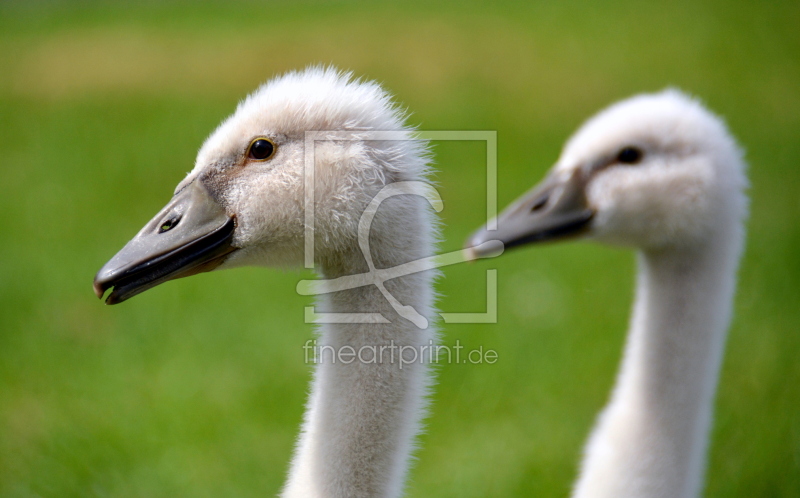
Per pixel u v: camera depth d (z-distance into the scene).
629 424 7.52
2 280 15.02
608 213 7.82
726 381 11.34
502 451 10.66
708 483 9.66
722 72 26.97
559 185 8.02
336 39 31.27
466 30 31.95
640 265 8.00
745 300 13.23
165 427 11.23
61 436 11.00
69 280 15.09
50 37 34.41
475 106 24.47
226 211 6.12
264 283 14.87
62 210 18.48
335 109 5.96
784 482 9.59
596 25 32.50
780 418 10.48
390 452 6.18
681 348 7.59
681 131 7.72
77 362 12.62
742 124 22.59
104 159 21.56
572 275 14.70
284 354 12.68
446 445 10.91
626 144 7.80
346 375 6.19
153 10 39.38
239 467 10.65
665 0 35.88
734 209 7.75
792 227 15.91
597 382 11.80
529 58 28.58
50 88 28.17
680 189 7.64
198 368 12.43
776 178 18.62
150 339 13.15
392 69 27.78
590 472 7.57
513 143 21.70
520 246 7.86
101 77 28.97
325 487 6.14
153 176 20.45
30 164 21.39
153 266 5.98
